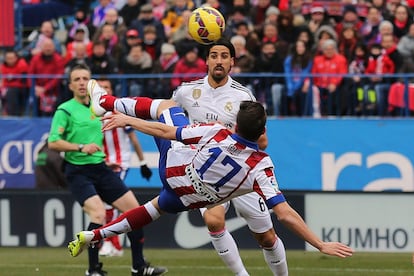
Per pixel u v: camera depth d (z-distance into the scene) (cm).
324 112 4297
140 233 2848
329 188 4234
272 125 4272
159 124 2086
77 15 5344
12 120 4444
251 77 4325
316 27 4728
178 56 4619
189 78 4353
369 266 3212
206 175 2072
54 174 4278
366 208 3469
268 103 4322
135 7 5178
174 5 5178
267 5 4959
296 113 4319
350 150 4219
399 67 4416
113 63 4594
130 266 3212
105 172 2969
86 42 5081
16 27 5447
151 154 4294
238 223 3584
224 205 2464
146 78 4388
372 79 4259
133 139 3347
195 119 2534
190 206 2148
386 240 3459
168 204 2162
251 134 2042
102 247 3581
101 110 2320
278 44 4519
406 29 4669
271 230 2453
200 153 2067
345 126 4219
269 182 2062
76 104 2991
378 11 4738
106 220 3472
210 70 2483
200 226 3594
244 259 3384
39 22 5812
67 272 3052
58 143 2911
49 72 4678
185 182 2105
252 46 4597
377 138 4194
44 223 3656
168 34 4972
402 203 3447
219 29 2505
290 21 4656
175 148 2125
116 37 4856
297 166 4259
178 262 3338
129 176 4303
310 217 3503
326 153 4238
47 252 3691
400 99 4228
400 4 4788
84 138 2978
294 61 4434
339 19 4931
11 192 3675
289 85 4303
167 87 4366
